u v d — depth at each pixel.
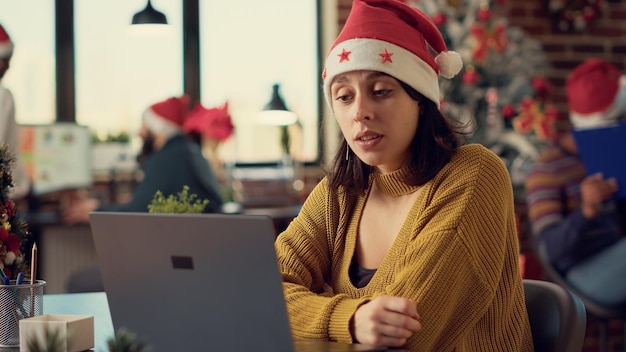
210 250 1.20
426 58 1.58
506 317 1.56
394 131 1.55
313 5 5.23
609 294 3.34
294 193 4.96
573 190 3.55
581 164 3.56
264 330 1.20
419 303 1.44
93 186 4.88
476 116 4.43
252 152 5.09
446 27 4.46
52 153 4.74
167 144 4.09
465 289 1.51
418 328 1.33
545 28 5.13
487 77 4.46
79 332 1.38
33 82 4.93
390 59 1.53
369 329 1.33
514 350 1.55
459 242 1.49
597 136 3.33
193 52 5.09
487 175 1.56
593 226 3.39
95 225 1.32
